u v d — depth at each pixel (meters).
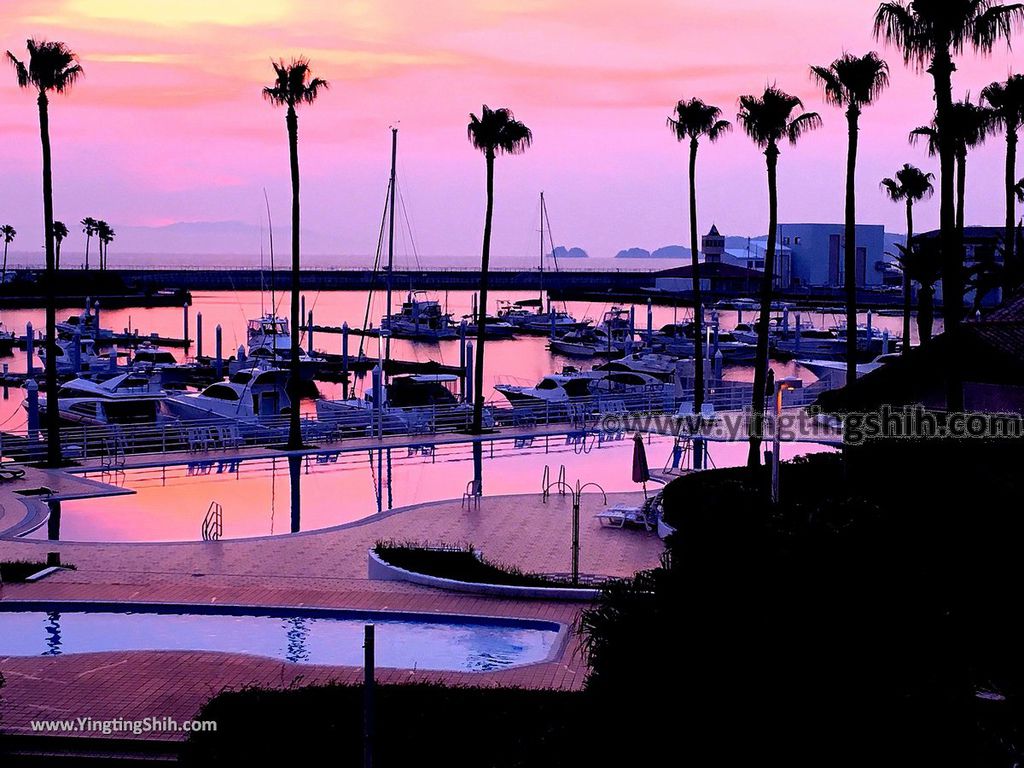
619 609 11.03
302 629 17.53
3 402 56.00
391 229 61.12
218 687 14.31
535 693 13.10
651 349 82.19
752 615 10.26
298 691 12.99
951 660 10.22
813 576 10.42
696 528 11.64
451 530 25.08
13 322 114.06
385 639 17.08
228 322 124.44
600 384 54.59
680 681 10.15
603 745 10.29
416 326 101.75
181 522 26.45
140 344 88.06
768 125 35.47
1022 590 12.65
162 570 20.98
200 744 11.48
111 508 27.91
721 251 167.88
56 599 18.50
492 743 11.42
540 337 109.38
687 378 54.72
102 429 38.00
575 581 19.97
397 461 35.91
